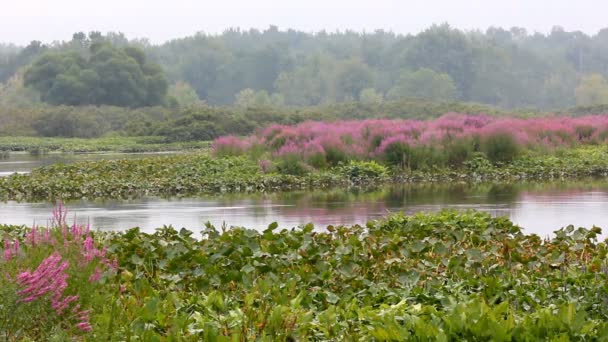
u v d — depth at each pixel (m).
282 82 142.88
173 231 11.04
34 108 88.31
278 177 25.80
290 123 70.12
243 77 152.25
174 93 132.50
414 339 5.34
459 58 140.75
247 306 6.41
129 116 83.19
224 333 6.03
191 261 8.95
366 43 164.50
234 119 68.00
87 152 54.28
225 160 28.61
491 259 9.49
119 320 5.89
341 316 6.55
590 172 28.58
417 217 12.65
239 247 9.33
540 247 9.98
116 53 110.38
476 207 18.03
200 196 22.14
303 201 20.12
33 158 45.34
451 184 25.17
